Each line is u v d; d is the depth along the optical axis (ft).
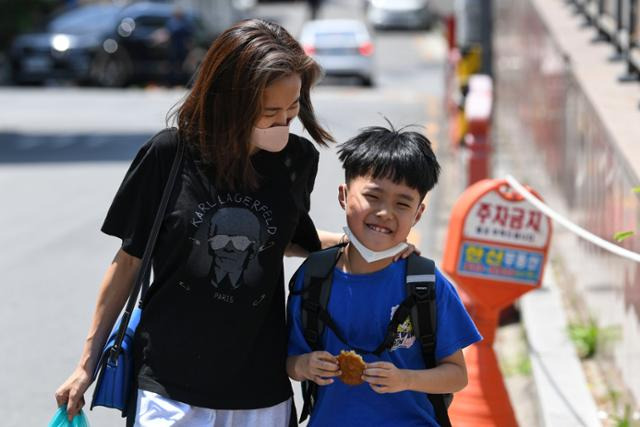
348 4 361.10
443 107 128.16
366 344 23.79
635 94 47.37
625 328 36.55
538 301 50.06
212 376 23.07
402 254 23.91
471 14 83.10
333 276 23.99
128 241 23.44
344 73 176.35
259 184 23.12
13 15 198.80
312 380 23.71
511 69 110.42
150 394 23.15
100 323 23.95
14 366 45.93
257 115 22.29
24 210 79.30
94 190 87.04
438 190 82.38
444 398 24.45
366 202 23.08
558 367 41.55
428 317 23.59
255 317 23.18
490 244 36.40
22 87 185.06
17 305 54.90
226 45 22.35
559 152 64.54
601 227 44.04
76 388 23.66
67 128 126.00
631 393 35.06
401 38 278.67
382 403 24.06
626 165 36.47
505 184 36.22
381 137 23.43
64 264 63.10
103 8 186.70
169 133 23.35
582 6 73.20
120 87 180.86
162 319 23.21
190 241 22.80
